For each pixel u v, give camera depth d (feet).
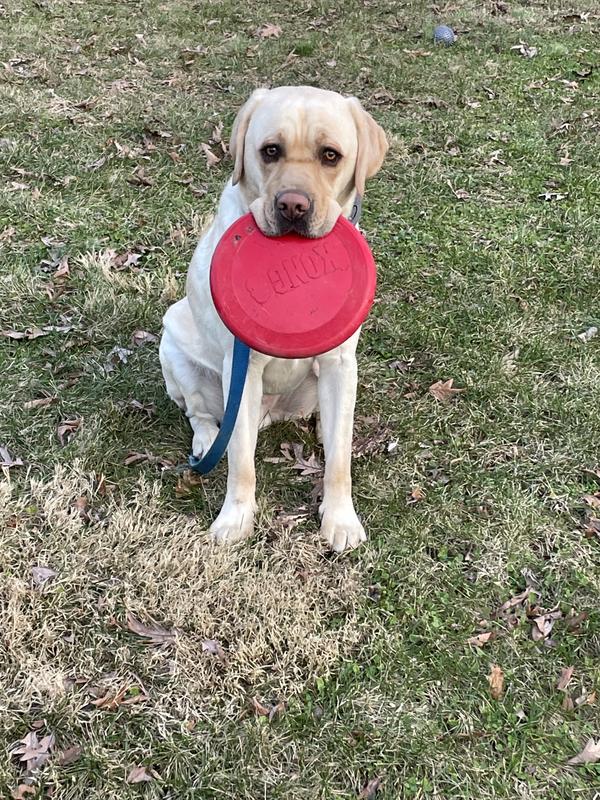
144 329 5.75
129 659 3.74
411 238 6.87
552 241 6.89
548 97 9.36
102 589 4.03
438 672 3.77
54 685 3.61
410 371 5.54
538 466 4.84
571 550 4.35
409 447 4.95
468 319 6.00
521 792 3.38
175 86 9.33
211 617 3.90
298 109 3.77
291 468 4.81
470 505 4.60
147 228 6.77
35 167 7.42
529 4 12.36
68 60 9.78
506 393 5.34
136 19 11.21
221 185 7.44
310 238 3.84
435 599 4.09
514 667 3.81
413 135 8.47
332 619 3.99
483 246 6.81
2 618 3.83
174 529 4.33
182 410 5.14
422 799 3.34
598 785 3.41
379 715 3.60
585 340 5.81
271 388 4.58
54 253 6.37
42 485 4.50
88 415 5.01
